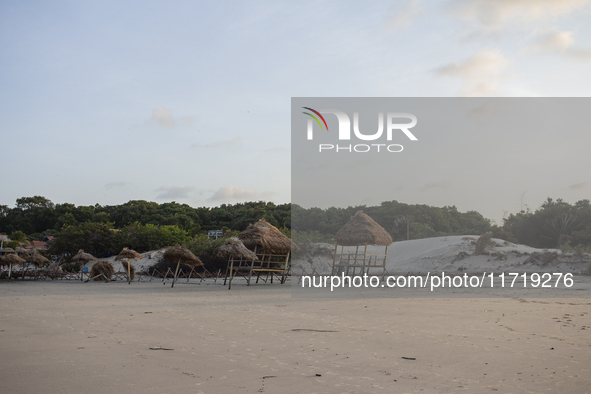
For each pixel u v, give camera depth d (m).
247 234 23.70
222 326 8.27
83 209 88.00
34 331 7.69
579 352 5.83
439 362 5.33
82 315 9.98
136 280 29.53
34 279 31.69
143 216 78.81
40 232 90.06
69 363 5.29
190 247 37.00
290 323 8.66
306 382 4.49
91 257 32.59
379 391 4.19
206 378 4.64
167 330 7.80
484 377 4.65
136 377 4.68
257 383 4.46
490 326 8.07
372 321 8.88
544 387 4.28
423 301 13.01
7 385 4.36
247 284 22.84
